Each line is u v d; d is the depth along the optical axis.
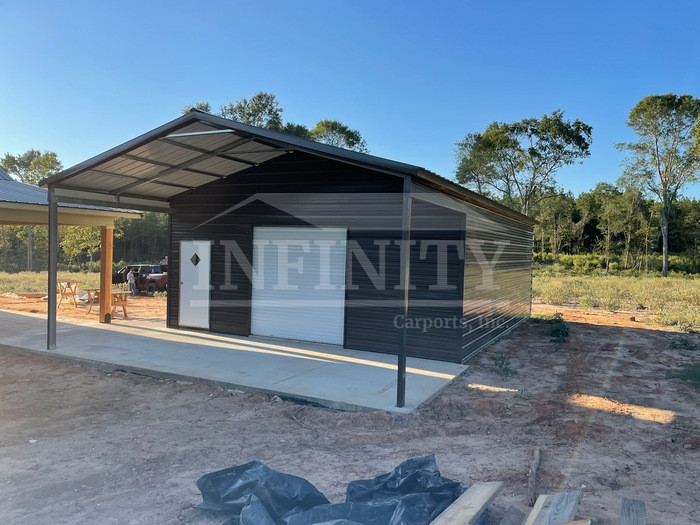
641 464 4.33
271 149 8.24
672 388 6.83
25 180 39.16
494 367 7.95
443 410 5.71
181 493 3.69
